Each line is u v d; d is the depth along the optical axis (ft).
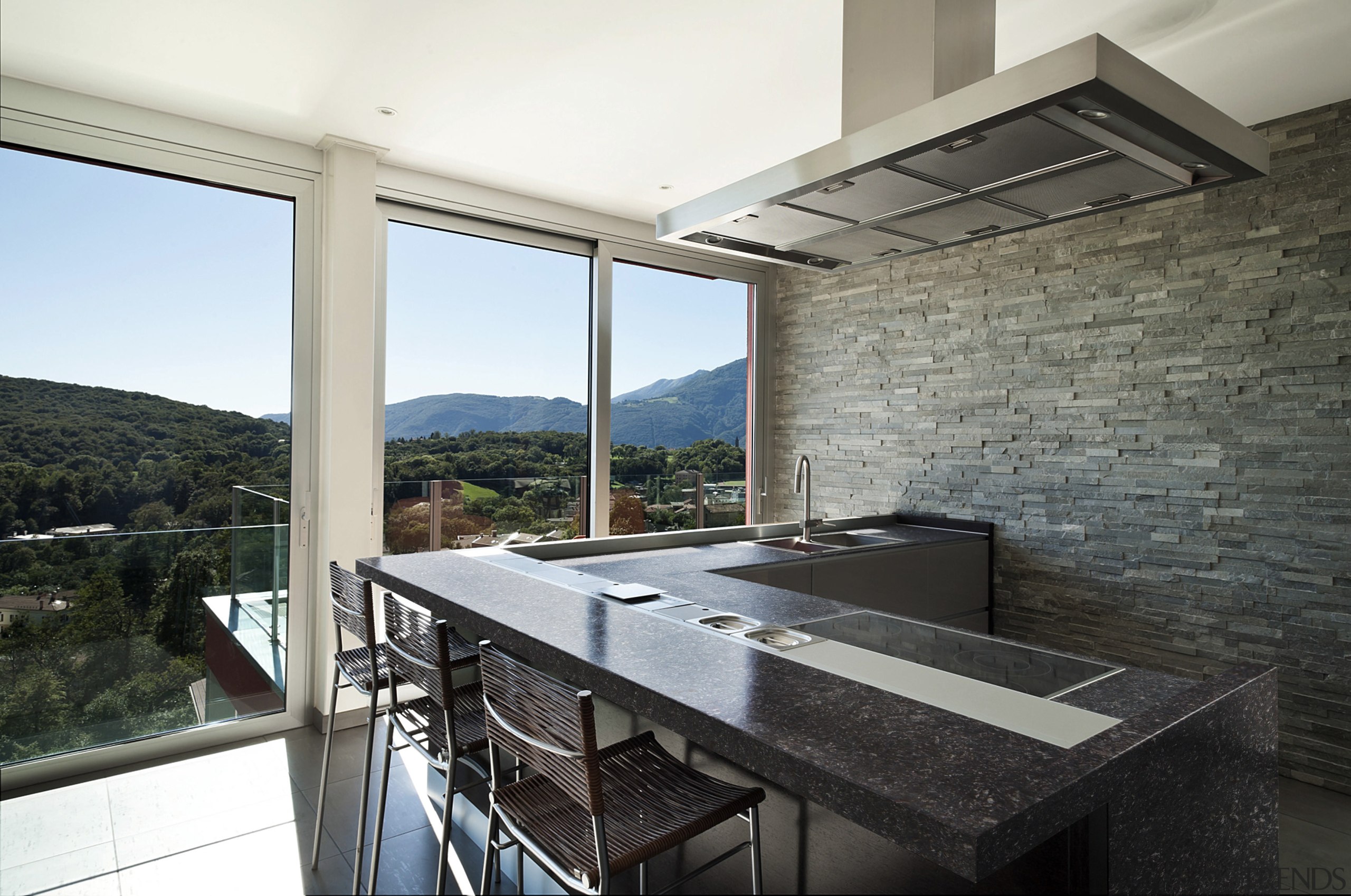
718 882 5.24
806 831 4.60
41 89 9.71
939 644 5.41
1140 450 11.25
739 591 7.66
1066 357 12.11
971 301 13.47
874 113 6.77
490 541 13.73
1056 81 4.59
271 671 11.48
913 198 6.66
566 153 12.02
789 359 17.19
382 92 9.95
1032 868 3.57
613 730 6.35
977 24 6.64
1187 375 10.75
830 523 12.98
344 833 8.45
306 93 9.99
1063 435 12.14
